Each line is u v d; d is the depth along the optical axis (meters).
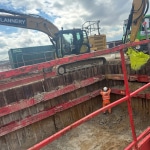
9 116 5.39
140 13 8.16
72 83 7.05
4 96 5.36
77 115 7.19
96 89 7.91
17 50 10.95
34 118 5.77
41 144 1.50
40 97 5.89
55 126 6.46
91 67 7.73
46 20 9.71
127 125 6.30
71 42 9.02
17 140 5.59
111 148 5.18
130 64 6.93
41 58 11.65
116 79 7.56
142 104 6.65
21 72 1.48
